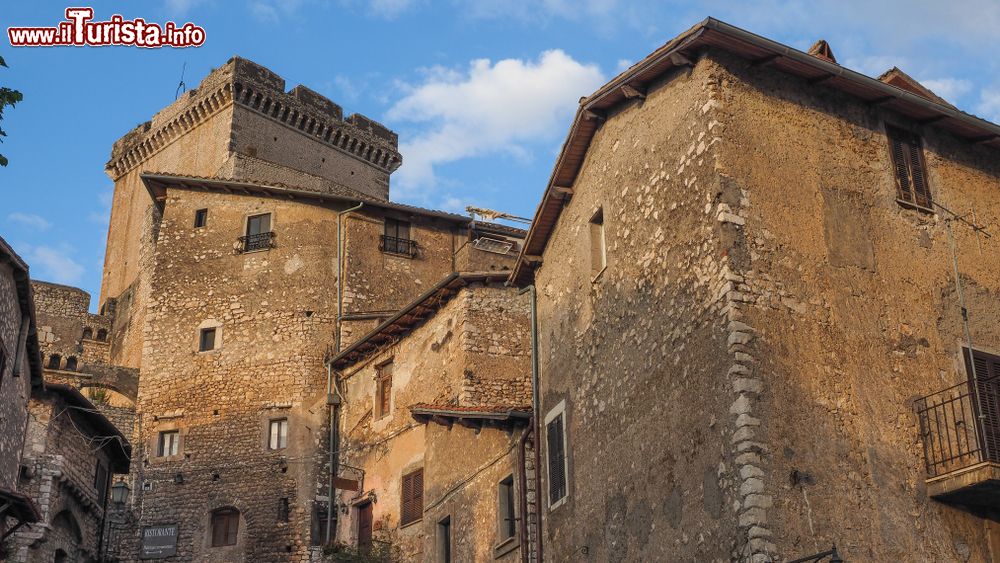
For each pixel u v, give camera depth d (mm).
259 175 51531
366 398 30984
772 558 13273
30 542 24891
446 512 24062
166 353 35250
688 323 15680
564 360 20109
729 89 16250
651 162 17500
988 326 16828
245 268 35594
